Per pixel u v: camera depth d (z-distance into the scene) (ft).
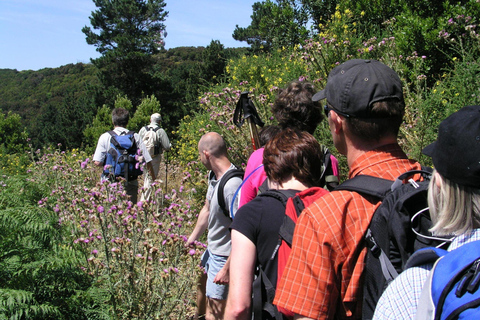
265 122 14.70
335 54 16.78
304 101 7.38
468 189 3.08
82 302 9.60
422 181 4.20
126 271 10.06
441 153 3.20
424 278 3.17
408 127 12.57
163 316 9.98
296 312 3.98
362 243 4.02
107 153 16.67
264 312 4.89
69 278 9.78
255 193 7.25
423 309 2.88
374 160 4.51
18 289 9.12
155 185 12.24
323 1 32.42
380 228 3.86
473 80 13.00
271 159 5.64
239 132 14.39
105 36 116.26
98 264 10.66
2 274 9.47
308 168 5.52
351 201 4.13
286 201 5.13
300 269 4.06
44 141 101.35
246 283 4.91
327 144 13.09
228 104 15.90
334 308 4.03
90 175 17.95
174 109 103.65
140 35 114.52
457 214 3.13
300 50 20.52
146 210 10.96
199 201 16.94
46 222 10.37
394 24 21.57
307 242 4.08
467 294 2.64
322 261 3.98
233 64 29.76
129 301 9.92
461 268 2.77
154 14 118.83
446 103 12.76
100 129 63.05
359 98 4.48
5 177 14.15
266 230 5.01
